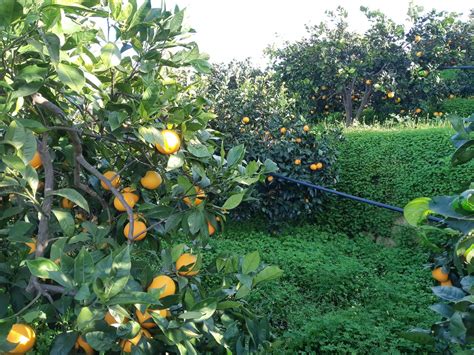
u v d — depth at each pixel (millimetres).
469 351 2189
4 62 2043
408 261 8078
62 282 1763
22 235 2244
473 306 2287
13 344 1747
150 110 2287
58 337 1922
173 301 2137
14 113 2086
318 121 17078
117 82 2547
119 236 2674
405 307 6098
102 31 2527
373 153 10250
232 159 2689
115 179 2738
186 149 2609
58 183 2945
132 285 2045
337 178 9289
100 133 2617
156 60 2613
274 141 9117
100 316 1743
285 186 9000
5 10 1829
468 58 16828
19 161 1956
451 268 2971
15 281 2289
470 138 2414
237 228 9562
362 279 7051
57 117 2498
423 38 15484
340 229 9742
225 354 2436
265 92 10000
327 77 16078
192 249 2711
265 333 2631
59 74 1985
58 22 1968
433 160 9703
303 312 5945
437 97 16000
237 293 2402
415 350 4922
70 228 2162
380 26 15594
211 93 10367
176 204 2621
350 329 5227
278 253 7973
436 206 2023
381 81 15547
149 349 2020
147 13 2482
